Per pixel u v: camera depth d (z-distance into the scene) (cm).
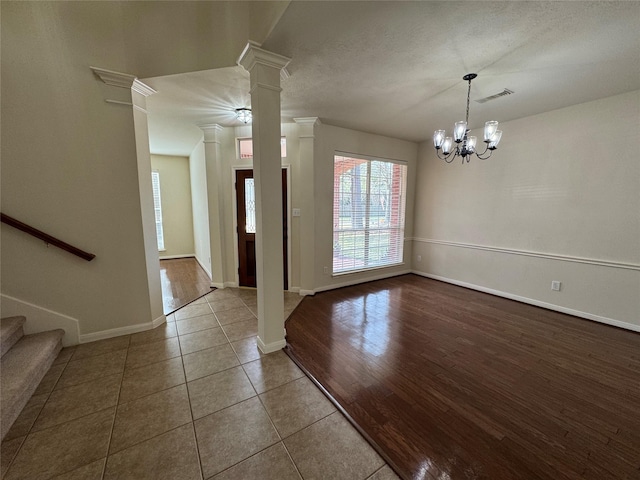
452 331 286
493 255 400
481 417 170
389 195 485
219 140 404
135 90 252
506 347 254
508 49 201
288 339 267
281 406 178
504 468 137
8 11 202
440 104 310
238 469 135
